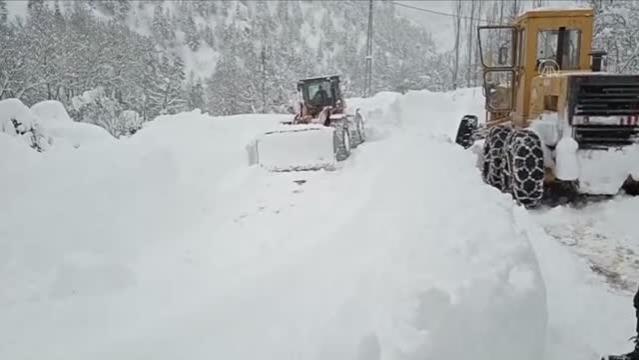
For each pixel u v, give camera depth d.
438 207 3.94
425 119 16.98
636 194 5.95
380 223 3.99
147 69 41.97
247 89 42.16
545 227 5.23
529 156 5.81
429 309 2.44
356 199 5.59
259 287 3.70
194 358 2.83
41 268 4.20
